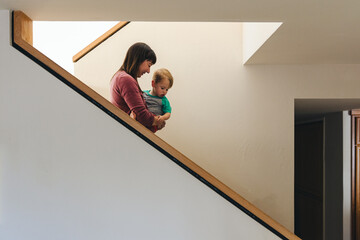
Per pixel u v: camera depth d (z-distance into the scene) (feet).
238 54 10.20
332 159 16.28
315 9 5.50
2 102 5.65
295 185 23.06
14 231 5.66
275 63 10.08
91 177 5.70
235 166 10.28
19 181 5.67
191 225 5.72
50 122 5.68
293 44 7.67
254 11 5.69
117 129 5.70
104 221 5.72
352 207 14.88
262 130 10.27
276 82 10.25
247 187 10.30
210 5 5.44
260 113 10.26
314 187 19.02
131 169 5.70
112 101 7.97
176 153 5.72
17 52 5.65
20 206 5.67
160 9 5.66
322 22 6.12
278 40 7.32
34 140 5.68
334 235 15.97
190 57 10.12
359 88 10.23
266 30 7.29
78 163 5.69
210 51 10.16
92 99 5.69
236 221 5.73
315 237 18.76
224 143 10.24
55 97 5.67
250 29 9.05
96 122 5.69
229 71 10.20
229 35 10.18
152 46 10.00
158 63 10.05
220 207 5.72
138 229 5.72
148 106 8.95
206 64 10.16
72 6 5.50
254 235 5.73
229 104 10.21
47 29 11.60
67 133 5.69
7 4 5.38
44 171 5.68
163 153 5.72
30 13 5.82
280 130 10.27
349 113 14.60
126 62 8.16
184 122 10.16
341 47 7.97
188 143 10.19
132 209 5.72
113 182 5.71
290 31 6.66
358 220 14.82
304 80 10.24
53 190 5.69
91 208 5.70
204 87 10.16
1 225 5.66
